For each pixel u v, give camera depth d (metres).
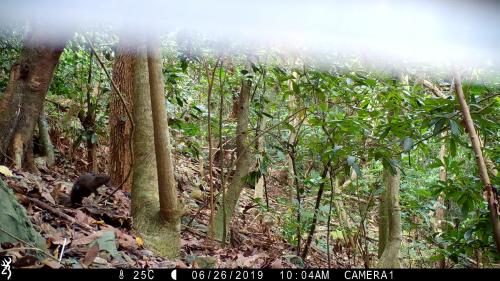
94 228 3.87
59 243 3.24
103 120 8.76
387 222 6.81
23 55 4.89
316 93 5.34
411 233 8.65
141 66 4.43
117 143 7.16
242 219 8.12
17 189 4.15
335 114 5.62
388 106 5.22
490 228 4.37
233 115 9.90
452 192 4.81
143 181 4.26
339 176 7.14
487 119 4.39
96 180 4.70
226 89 7.06
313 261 6.73
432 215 8.25
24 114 4.89
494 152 4.66
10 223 2.88
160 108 3.84
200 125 9.98
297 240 6.83
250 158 6.29
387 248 6.16
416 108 4.81
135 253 3.65
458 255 5.40
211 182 5.29
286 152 6.57
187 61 5.58
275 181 9.84
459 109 4.06
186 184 8.84
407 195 6.95
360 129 5.29
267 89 7.41
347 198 7.85
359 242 7.01
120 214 4.69
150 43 3.70
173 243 4.04
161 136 3.87
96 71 8.98
